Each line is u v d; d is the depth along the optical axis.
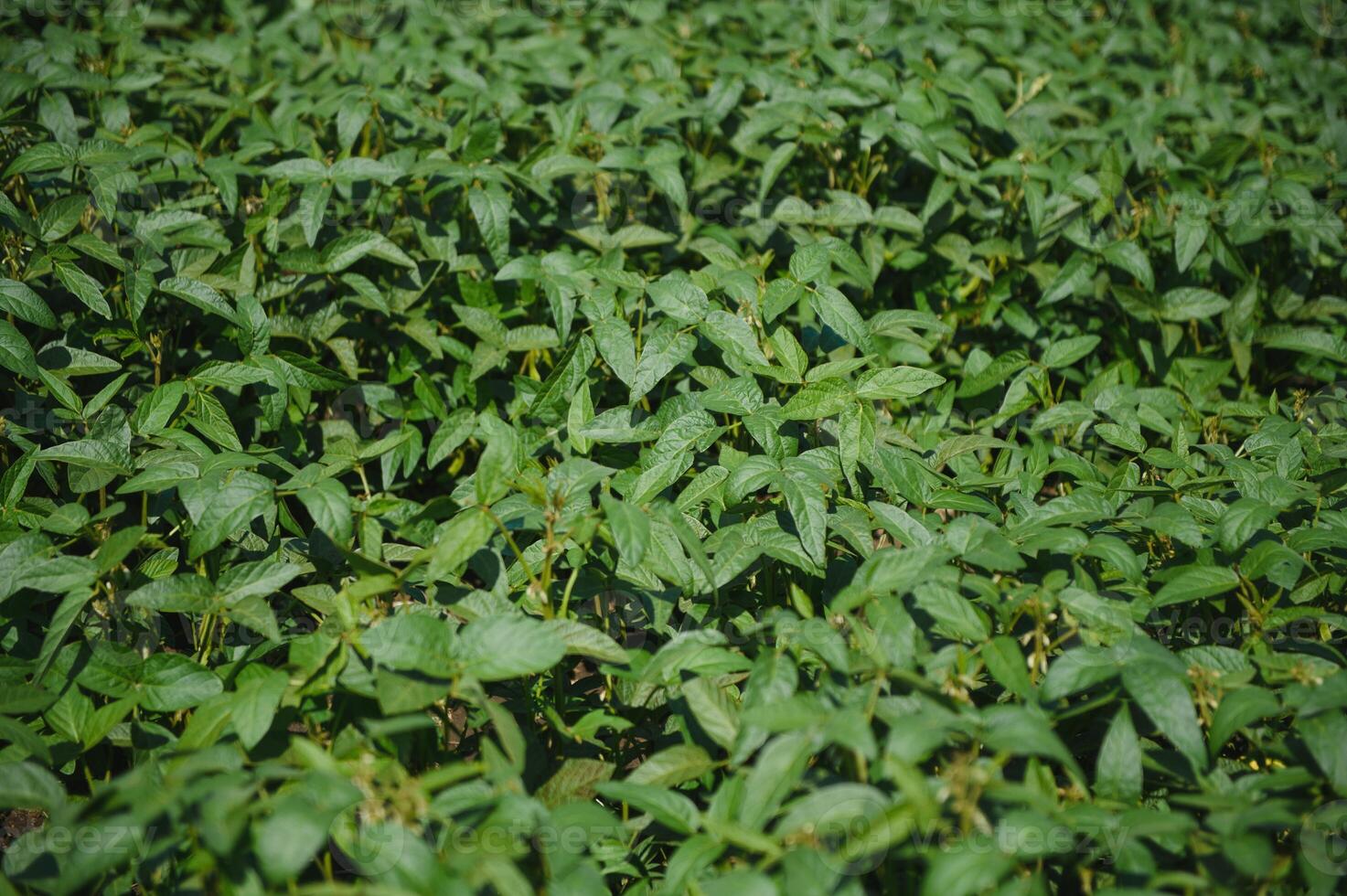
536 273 2.74
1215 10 5.62
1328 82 4.72
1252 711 1.67
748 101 4.12
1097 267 3.39
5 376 2.72
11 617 2.26
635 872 1.85
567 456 2.54
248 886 1.44
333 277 3.05
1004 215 3.50
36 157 2.85
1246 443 2.54
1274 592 2.32
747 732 1.64
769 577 2.30
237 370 2.51
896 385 2.23
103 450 2.29
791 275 2.47
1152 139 3.74
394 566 2.34
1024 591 1.89
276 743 1.88
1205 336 3.71
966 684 1.77
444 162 3.06
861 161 3.55
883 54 4.12
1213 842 1.58
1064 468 2.52
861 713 1.54
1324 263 3.70
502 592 1.99
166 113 3.84
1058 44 4.79
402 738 1.83
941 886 1.31
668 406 2.37
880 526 2.30
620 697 2.23
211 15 5.41
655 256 3.38
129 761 2.28
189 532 2.39
